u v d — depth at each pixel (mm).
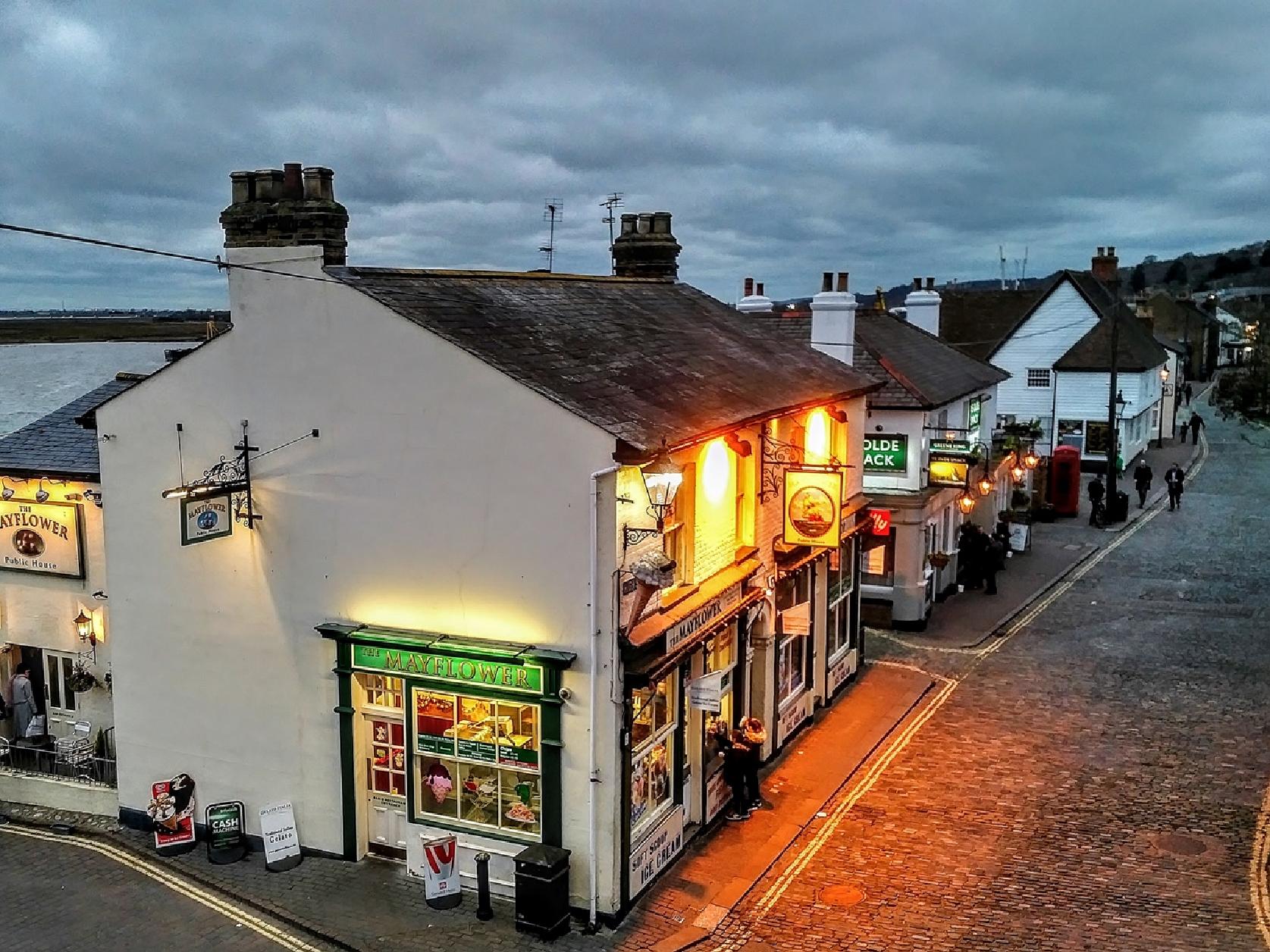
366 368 11938
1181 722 17344
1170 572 27531
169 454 13141
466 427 11484
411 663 11977
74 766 15141
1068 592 25938
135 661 13727
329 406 12188
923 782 15312
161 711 13641
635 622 11141
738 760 14047
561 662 11094
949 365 27391
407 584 12008
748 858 13070
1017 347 46594
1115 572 27719
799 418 16688
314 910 11828
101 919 11820
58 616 15844
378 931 11398
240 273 12484
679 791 13109
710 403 13422
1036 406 46500
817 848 13422
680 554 13211
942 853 13203
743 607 14180
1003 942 11164
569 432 10992
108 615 13820
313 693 12719
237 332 12594
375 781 12781
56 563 15617
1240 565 28078
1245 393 65250
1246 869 12641
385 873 12555
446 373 11523
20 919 11852
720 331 17859
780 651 16266
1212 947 10969
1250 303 130625
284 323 12320
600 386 12266
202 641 13266
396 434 11875
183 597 13305
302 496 12477
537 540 11273
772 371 16672
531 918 11242
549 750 11391
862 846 13445
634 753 11977
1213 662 20391
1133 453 47062
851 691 19172
